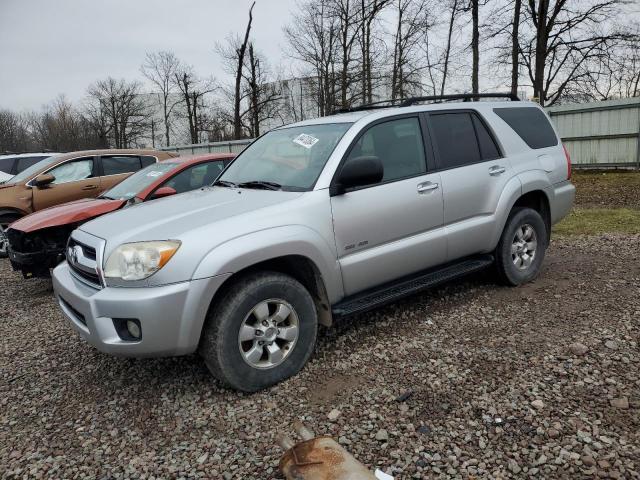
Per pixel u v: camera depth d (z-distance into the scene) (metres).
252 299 3.16
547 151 5.12
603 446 2.46
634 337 3.60
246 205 3.38
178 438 2.84
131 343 2.94
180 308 2.91
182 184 6.50
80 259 3.37
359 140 3.79
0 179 12.51
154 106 53.56
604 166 13.85
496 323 4.06
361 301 3.77
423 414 2.86
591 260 5.70
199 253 2.96
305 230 3.34
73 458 2.73
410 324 4.16
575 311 4.18
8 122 62.94
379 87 29.19
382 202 3.75
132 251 2.97
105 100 53.97
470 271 4.41
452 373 3.29
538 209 5.18
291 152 4.02
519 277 4.87
